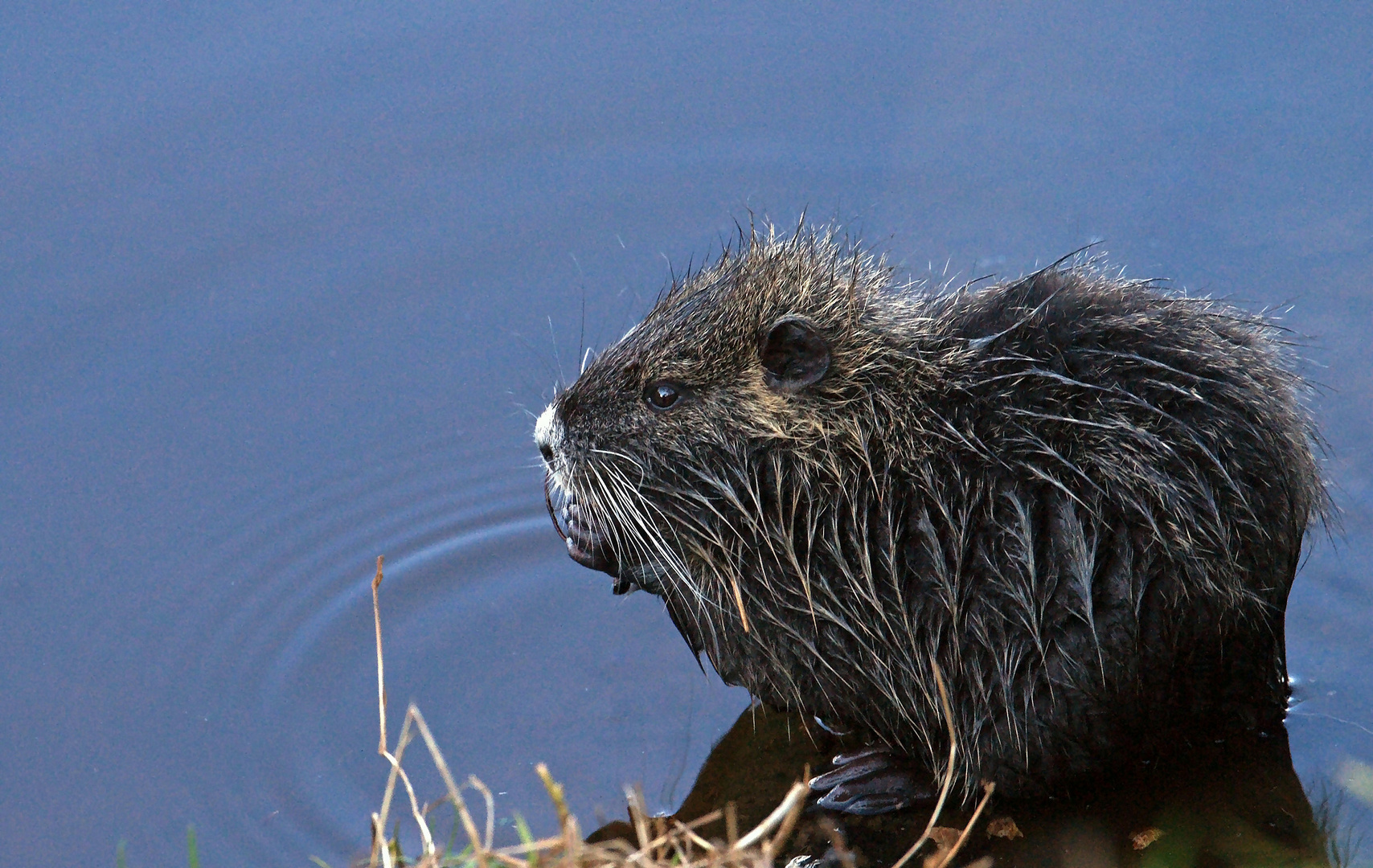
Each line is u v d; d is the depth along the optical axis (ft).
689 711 51.44
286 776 48.67
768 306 48.42
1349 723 48.52
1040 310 45.85
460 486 61.67
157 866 45.16
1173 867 43.50
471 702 51.96
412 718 51.08
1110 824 45.50
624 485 49.08
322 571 57.88
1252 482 42.98
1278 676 48.42
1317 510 47.98
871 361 46.85
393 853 41.11
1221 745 47.88
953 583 43.98
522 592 57.41
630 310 68.49
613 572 51.44
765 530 47.32
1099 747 45.16
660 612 56.39
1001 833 45.57
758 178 74.79
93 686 52.42
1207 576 42.70
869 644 46.14
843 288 49.01
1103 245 69.56
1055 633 43.11
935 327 47.73
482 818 46.80
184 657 53.88
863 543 45.37
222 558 58.39
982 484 43.78
